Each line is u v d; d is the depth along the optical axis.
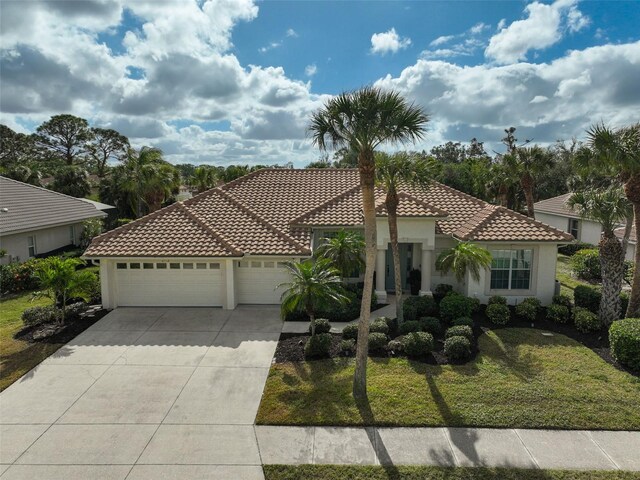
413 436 8.68
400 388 10.45
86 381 11.12
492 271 17.62
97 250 16.59
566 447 8.30
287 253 16.84
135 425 9.15
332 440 8.58
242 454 8.17
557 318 15.27
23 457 8.10
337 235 17.34
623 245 17.64
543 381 10.84
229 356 12.62
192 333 14.45
